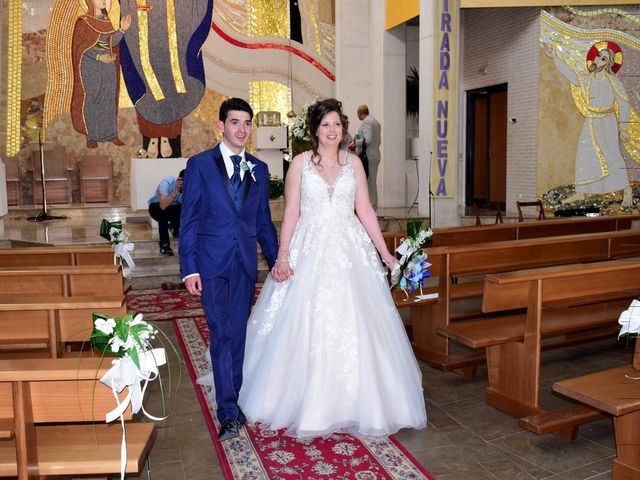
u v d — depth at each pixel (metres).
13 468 2.12
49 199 11.50
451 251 4.12
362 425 3.07
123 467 2.11
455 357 4.18
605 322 3.87
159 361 2.10
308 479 2.81
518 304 3.38
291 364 3.17
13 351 3.74
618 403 2.42
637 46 10.62
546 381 4.12
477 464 2.97
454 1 9.13
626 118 10.75
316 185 3.32
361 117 10.34
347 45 12.32
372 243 3.54
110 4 11.39
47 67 11.19
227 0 12.14
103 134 11.58
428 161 9.85
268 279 3.58
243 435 3.27
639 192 10.88
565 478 2.84
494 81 11.94
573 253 4.84
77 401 2.10
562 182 10.81
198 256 3.15
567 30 10.52
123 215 11.23
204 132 12.16
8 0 10.88
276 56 12.54
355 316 3.17
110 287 3.75
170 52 11.81
